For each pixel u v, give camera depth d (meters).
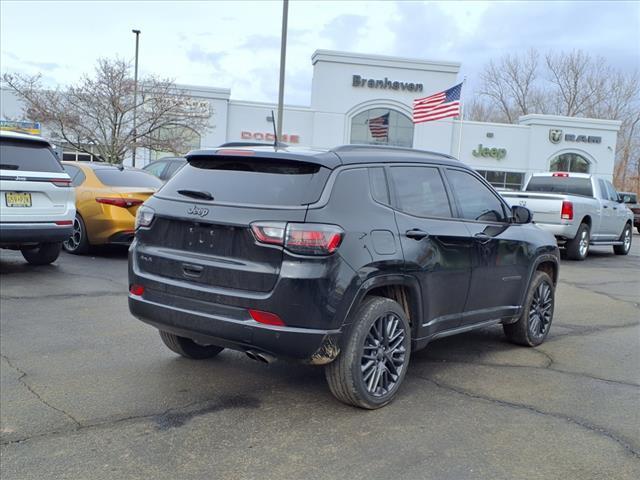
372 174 4.37
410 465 3.46
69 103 22.86
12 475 3.26
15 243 7.85
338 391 4.12
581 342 6.30
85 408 4.13
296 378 4.85
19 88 23.20
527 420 4.14
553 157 37.62
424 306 4.58
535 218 12.94
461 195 5.18
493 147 37.00
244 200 4.05
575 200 12.79
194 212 4.16
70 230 8.41
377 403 4.23
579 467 3.48
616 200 15.20
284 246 3.79
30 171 7.91
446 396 4.57
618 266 12.90
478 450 3.66
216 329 3.96
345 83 34.69
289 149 4.35
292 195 3.96
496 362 5.49
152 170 14.25
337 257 3.85
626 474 3.41
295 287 3.74
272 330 3.78
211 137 32.69
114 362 5.08
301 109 34.47
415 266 4.40
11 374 4.72
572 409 4.36
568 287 9.79
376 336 4.21
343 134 34.97
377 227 4.17
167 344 5.08
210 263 4.02
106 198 9.79
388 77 35.00
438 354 5.72
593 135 37.72
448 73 35.44
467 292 5.04
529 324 5.95
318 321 3.79
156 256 4.33
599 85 60.91
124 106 23.03
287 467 3.41
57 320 6.27
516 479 3.33
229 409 4.20
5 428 3.80
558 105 62.47
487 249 5.21
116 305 6.98
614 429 4.02
